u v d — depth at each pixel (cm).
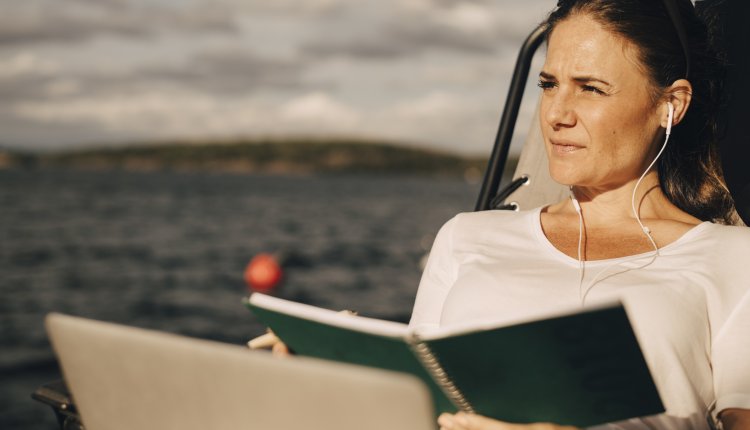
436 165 15188
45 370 956
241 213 4772
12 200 5169
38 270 2041
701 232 158
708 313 148
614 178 164
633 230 164
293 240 3062
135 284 1841
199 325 1312
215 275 2042
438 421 131
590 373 110
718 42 204
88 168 14588
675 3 158
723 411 142
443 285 178
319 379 82
